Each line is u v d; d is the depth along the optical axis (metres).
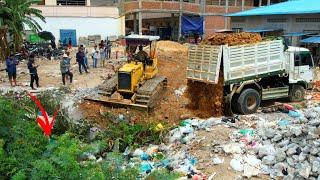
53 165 5.32
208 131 11.57
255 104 14.80
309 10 28.20
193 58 14.70
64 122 11.54
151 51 16.53
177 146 10.89
